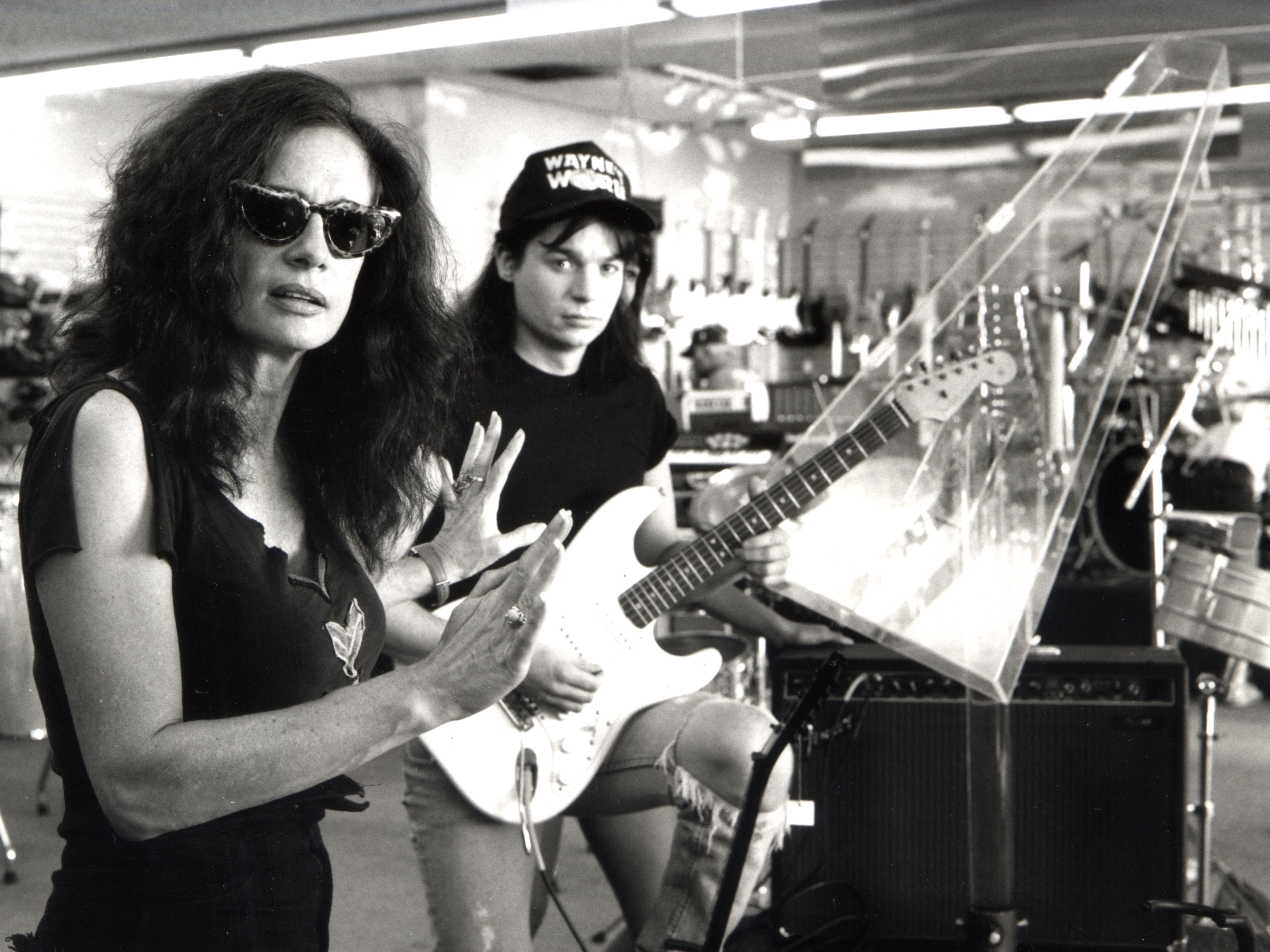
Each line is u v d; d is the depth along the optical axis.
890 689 2.27
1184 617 2.42
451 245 1.33
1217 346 5.61
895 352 2.10
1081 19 4.22
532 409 2.02
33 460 1.01
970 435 2.04
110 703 0.98
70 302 1.15
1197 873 2.54
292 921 1.17
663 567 1.96
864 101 7.22
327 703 1.00
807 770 2.25
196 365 1.06
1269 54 3.88
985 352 2.04
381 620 1.28
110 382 1.03
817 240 9.94
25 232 6.29
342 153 1.13
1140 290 1.98
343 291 1.13
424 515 1.37
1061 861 2.20
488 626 1.01
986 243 2.04
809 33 5.31
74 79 5.62
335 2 4.77
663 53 6.21
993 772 2.02
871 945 2.25
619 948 2.13
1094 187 2.00
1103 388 2.01
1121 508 3.48
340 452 1.24
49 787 3.41
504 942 1.88
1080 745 2.20
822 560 2.04
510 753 1.85
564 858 2.51
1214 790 3.24
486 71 6.90
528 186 2.00
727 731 1.78
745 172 9.65
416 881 1.97
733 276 8.50
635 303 2.16
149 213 1.07
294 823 1.19
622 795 1.92
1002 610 2.02
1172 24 3.96
